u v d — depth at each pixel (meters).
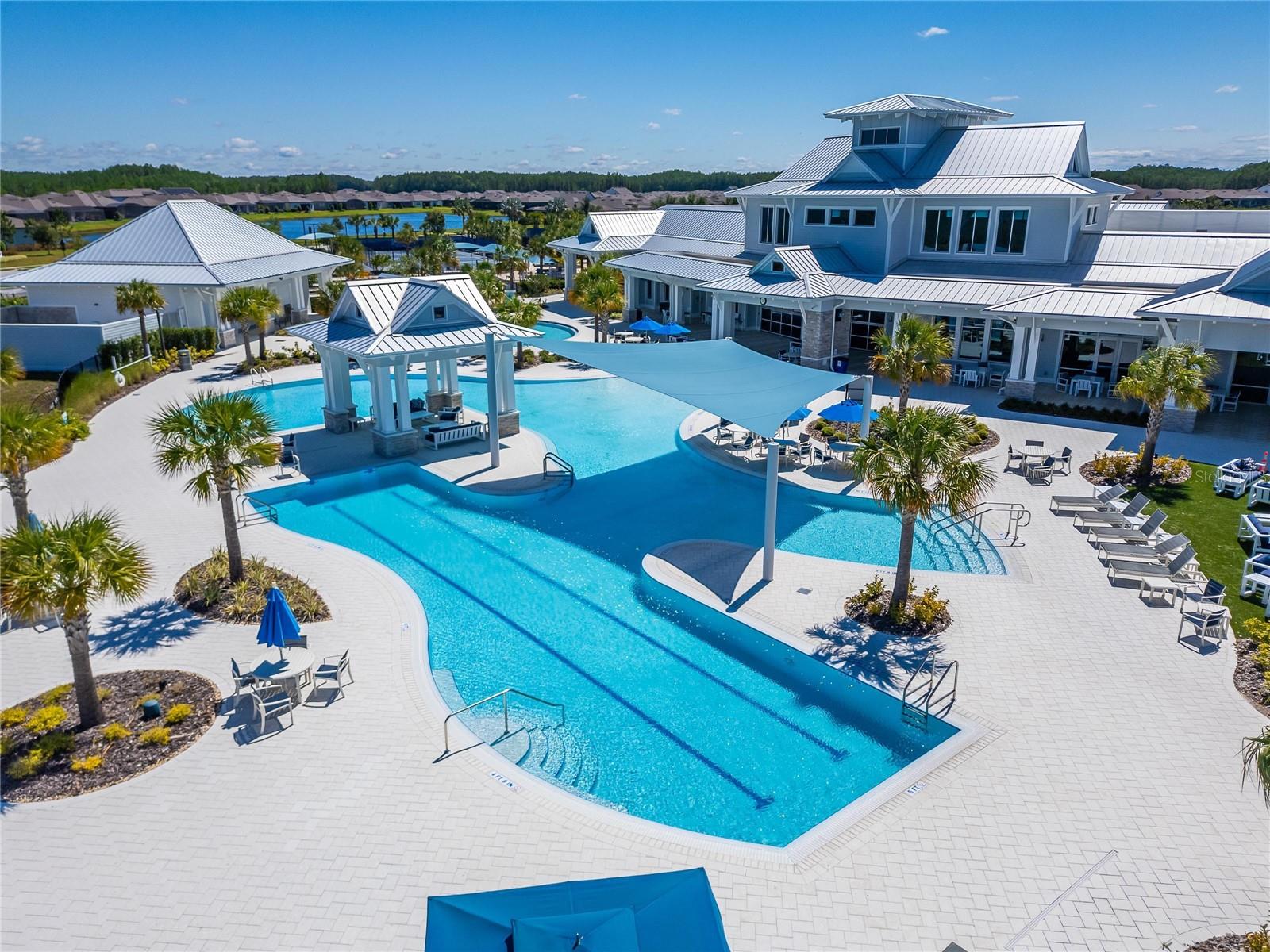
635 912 8.88
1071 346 38.78
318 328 31.67
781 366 28.48
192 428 19.30
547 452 31.59
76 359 43.28
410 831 12.62
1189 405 26.23
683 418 37.25
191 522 24.47
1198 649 17.38
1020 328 35.88
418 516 26.14
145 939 10.75
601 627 19.69
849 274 43.16
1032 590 20.05
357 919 11.05
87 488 27.28
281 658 15.88
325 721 15.27
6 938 10.75
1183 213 45.31
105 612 19.08
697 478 29.42
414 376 45.97
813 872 11.86
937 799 13.24
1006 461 29.27
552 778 14.65
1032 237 40.66
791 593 20.27
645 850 12.31
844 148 48.44
